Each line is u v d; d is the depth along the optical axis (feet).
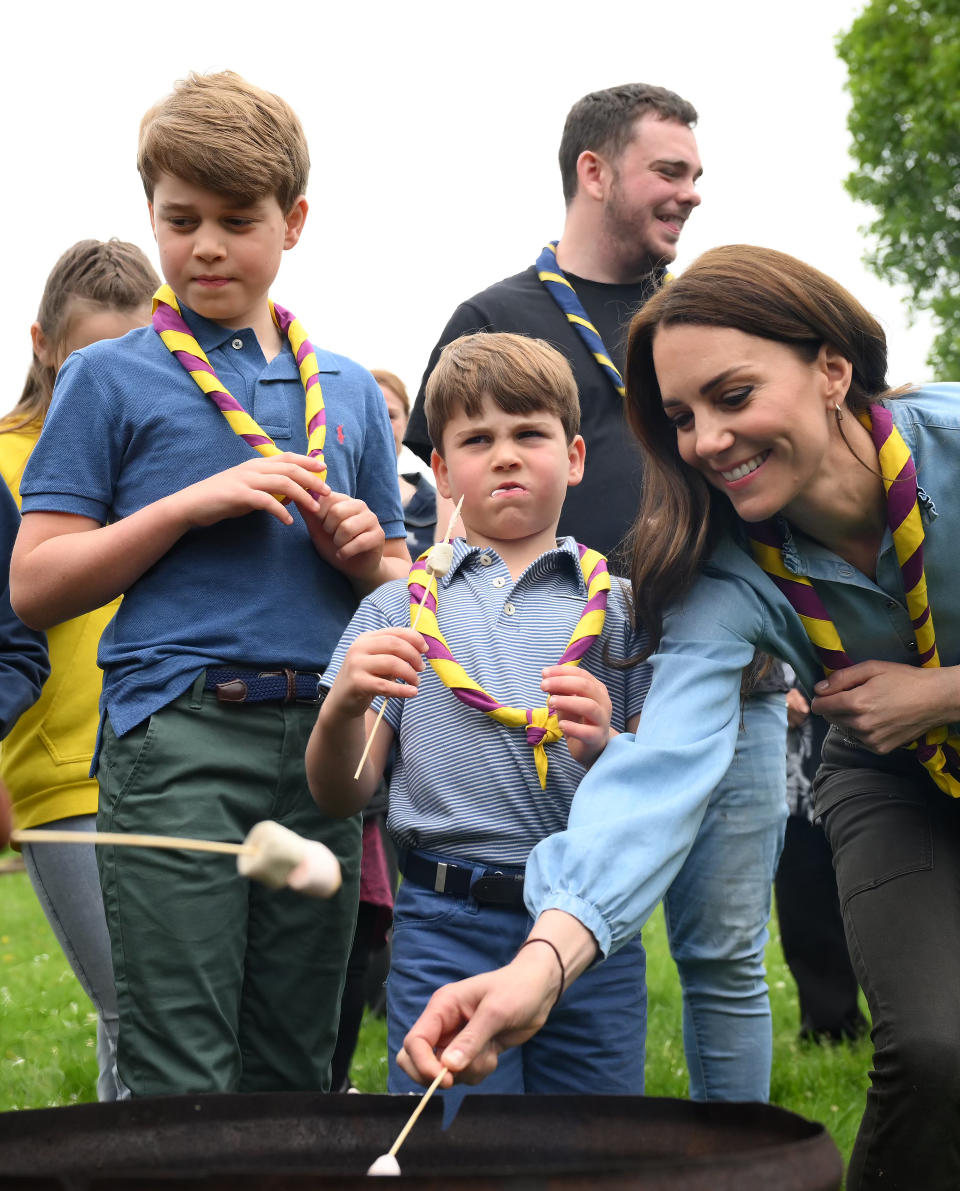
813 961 15.23
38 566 8.72
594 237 12.33
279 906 9.11
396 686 7.89
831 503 7.94
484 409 9.36
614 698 9.19
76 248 12.08
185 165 8.99
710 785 7.45
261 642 8.95
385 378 21.57
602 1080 8.68
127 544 8.59
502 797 8.76
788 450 7.50
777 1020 16.53
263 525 9.17
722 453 7.51
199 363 9.27
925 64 84.94
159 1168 5.73
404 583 9.43
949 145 82.58
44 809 10.75
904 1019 7.25
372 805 12.80
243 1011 9.18
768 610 8.27
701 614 8.19
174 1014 8.39
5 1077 13.57
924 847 8.11
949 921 7.75
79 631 11.07
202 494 8.62
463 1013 6.28
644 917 7.00
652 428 8.25
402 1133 5.62
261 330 9.87
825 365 7.66
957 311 81.82
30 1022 16.12
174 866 8.50
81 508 8.99
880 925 7.74
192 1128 5.86
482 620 9.23
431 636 8.95
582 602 9.43
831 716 8.20
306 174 9.82
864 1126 7.45
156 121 9.19
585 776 7.97
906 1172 7.24
